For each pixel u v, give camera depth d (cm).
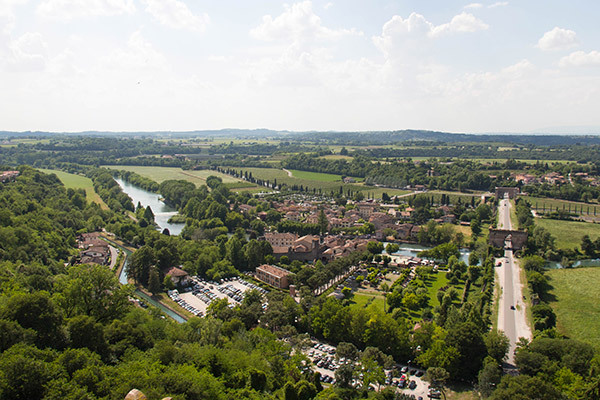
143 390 11788
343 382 17050
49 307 14788
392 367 18975
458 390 17612
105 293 19050
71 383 11331
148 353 15462
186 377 12769
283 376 16612
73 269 19350
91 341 14925
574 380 15912
